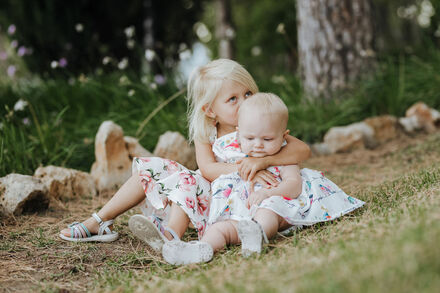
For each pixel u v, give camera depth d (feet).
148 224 6.30
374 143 15.14
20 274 6.38
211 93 7.63
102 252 7.22
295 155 7.41
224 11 27.58
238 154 7.43
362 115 16.62
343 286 3.99
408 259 4.08
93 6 22.20
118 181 11.61
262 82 20.43
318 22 17.06
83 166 13.21
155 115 14.90
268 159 7.16
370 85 16.69
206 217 7.20
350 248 5.01
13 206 9.04
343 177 11.68
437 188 7.37
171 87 17.42
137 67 23.09
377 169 12.33
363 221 6.41
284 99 17.25
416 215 5.56
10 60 21.21
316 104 16.63
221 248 6.57
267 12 35.24
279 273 4.93
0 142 11.62
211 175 7.48
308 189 7.26
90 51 21.66
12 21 20.56
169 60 23.09
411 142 14.84
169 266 6.36
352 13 16.93
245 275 5.15
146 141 13.92
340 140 15.05
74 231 7.54
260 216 6.47
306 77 17.65
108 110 16.40
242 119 7.13
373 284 3.90
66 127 15.08
